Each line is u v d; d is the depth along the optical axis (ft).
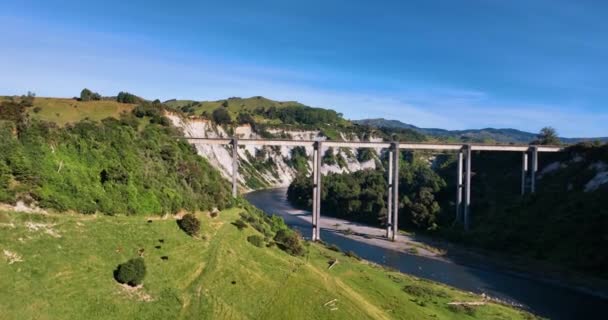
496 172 485.97
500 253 323.98
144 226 171.42
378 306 183.73
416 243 361.30
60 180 153.99
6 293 109.09
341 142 380.78
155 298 138.92
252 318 147.43
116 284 135.13
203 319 138.10
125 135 218.79
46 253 128.06
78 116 339.57
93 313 120.67
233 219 234.38
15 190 136.87
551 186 391.65
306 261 218.79
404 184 518.37
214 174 293.43
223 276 166.09
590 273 263.29
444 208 437.17
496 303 214.07
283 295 167.12
